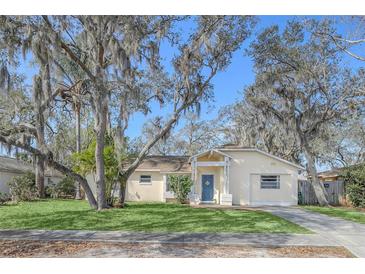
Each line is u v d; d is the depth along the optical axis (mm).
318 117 23734
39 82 14594
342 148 36844
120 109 17453
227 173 23891
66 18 14625
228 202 23453
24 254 8344
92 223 12945
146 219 14102
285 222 13703
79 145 27359
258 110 27000
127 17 14852
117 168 19312
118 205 19344
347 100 22969
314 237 10539
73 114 25000
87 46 16453
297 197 24391
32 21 13641
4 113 20016
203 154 24516
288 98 23594
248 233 11086
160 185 27266
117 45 14984
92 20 14383
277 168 24438
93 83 15922
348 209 20828
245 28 19906
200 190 25125
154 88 20484
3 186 27891
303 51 22375
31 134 16781
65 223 12891
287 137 29594
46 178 33844
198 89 20438
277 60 22953
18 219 13883
